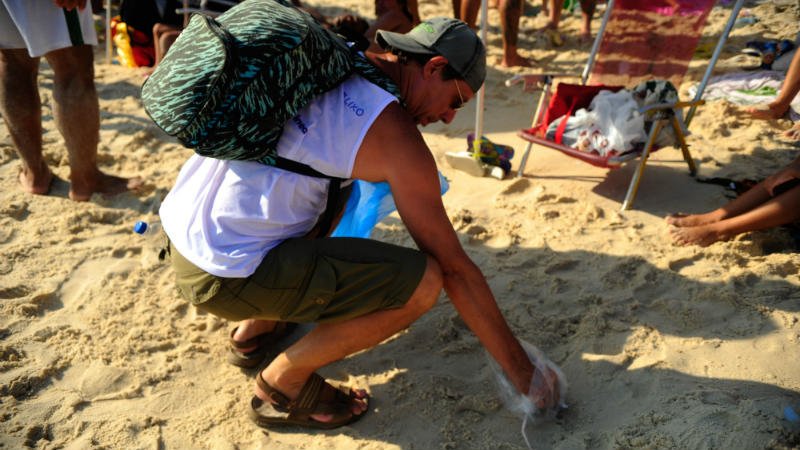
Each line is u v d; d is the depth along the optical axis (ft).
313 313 6.96
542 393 7.50
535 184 12.89
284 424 7.93
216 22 6.29
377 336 7.28
